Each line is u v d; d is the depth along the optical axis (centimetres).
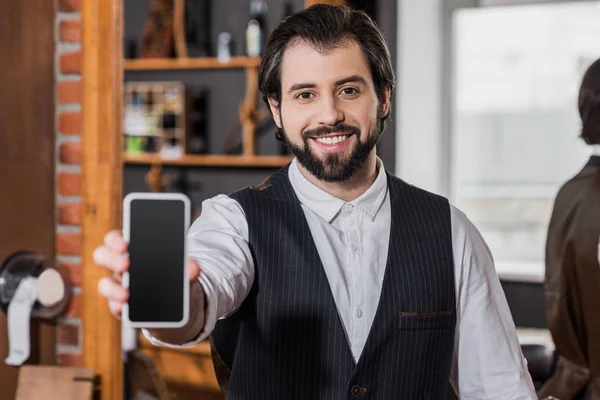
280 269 132
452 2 411
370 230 138
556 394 212
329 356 131
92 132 213
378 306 133
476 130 421
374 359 132
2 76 205
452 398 189
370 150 129
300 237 134
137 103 418
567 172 407
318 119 124
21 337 202
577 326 206
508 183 418
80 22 216
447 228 141
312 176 137
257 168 413
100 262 92
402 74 402
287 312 131
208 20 416
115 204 214
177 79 426
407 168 409
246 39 406
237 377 134
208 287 108
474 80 419
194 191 424
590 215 199
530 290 380
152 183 416
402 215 141
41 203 216
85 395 205
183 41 409
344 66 124
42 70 215
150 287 93
